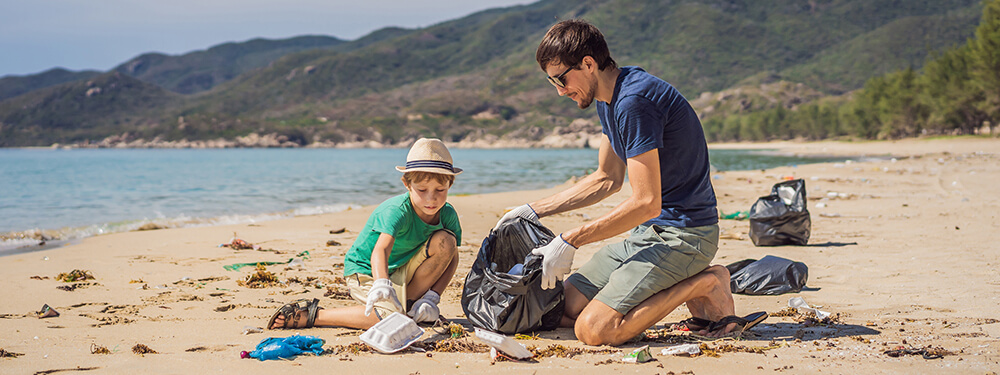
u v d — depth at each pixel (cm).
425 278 334
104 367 251
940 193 1145
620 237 699
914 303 374
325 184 1888
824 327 326
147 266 534
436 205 312
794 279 413
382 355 276
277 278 469
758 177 1734
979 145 4391
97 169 3156
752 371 251
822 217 835
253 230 794
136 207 1187
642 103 280
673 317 362
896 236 652
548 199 336
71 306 381
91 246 656
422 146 310
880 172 1839
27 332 316
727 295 322
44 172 2802
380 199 1370
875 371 248
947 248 565
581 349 285
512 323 314
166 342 297
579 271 337
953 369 248
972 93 5294
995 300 373
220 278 479
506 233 323
